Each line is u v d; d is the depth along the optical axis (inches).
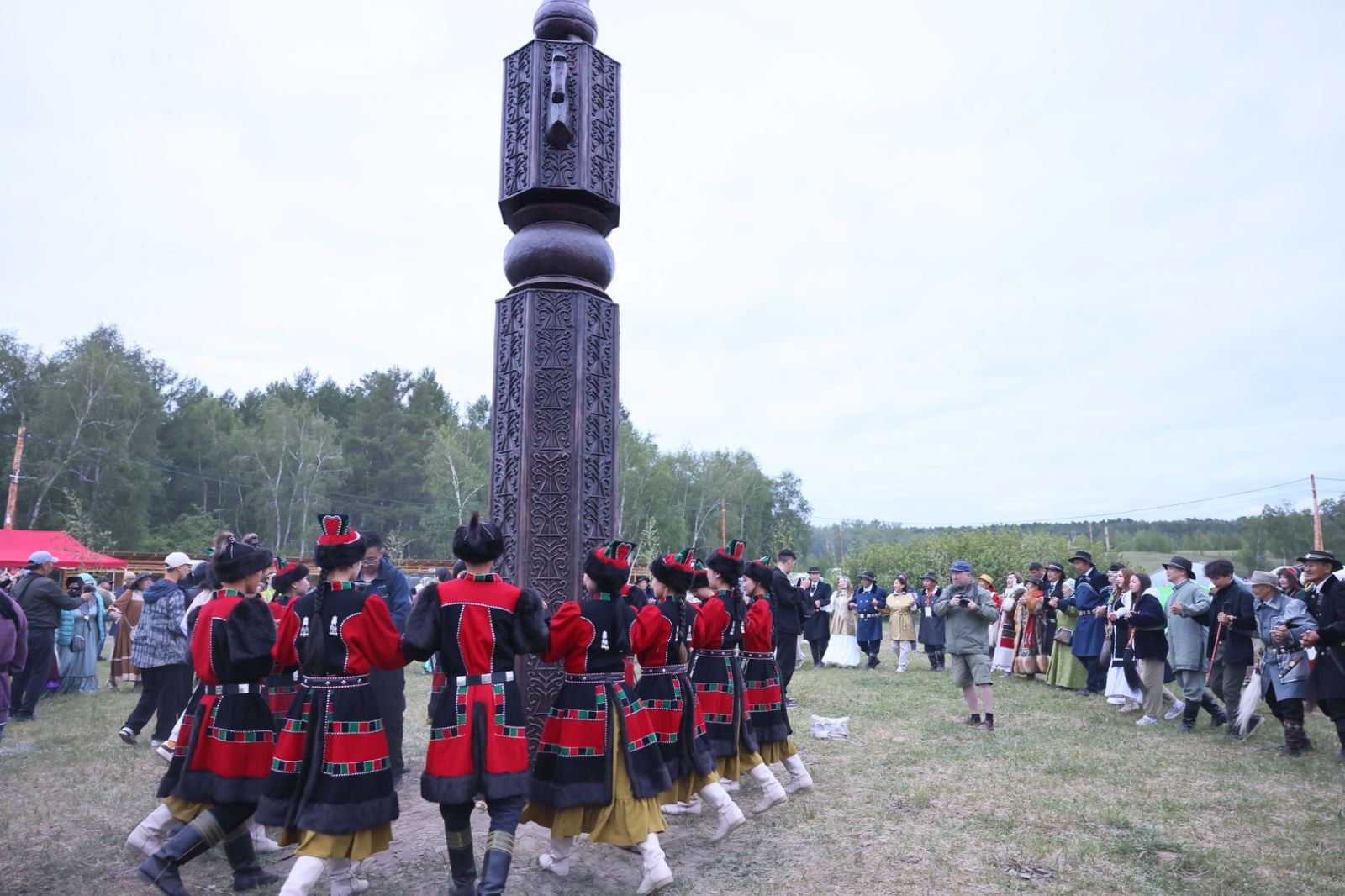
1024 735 321.4
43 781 248.5
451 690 150.5
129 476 1547.7
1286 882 168.9
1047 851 187.6
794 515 2664.9
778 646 364.2
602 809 164.1
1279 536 2207.2
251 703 162.6
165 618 295.0
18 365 1534.2
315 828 139.3
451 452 1833.2
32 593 357.7
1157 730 333.4
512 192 231.6
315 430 1866.4
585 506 219.9
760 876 175.8
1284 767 265.3
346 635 145.9
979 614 334.6
